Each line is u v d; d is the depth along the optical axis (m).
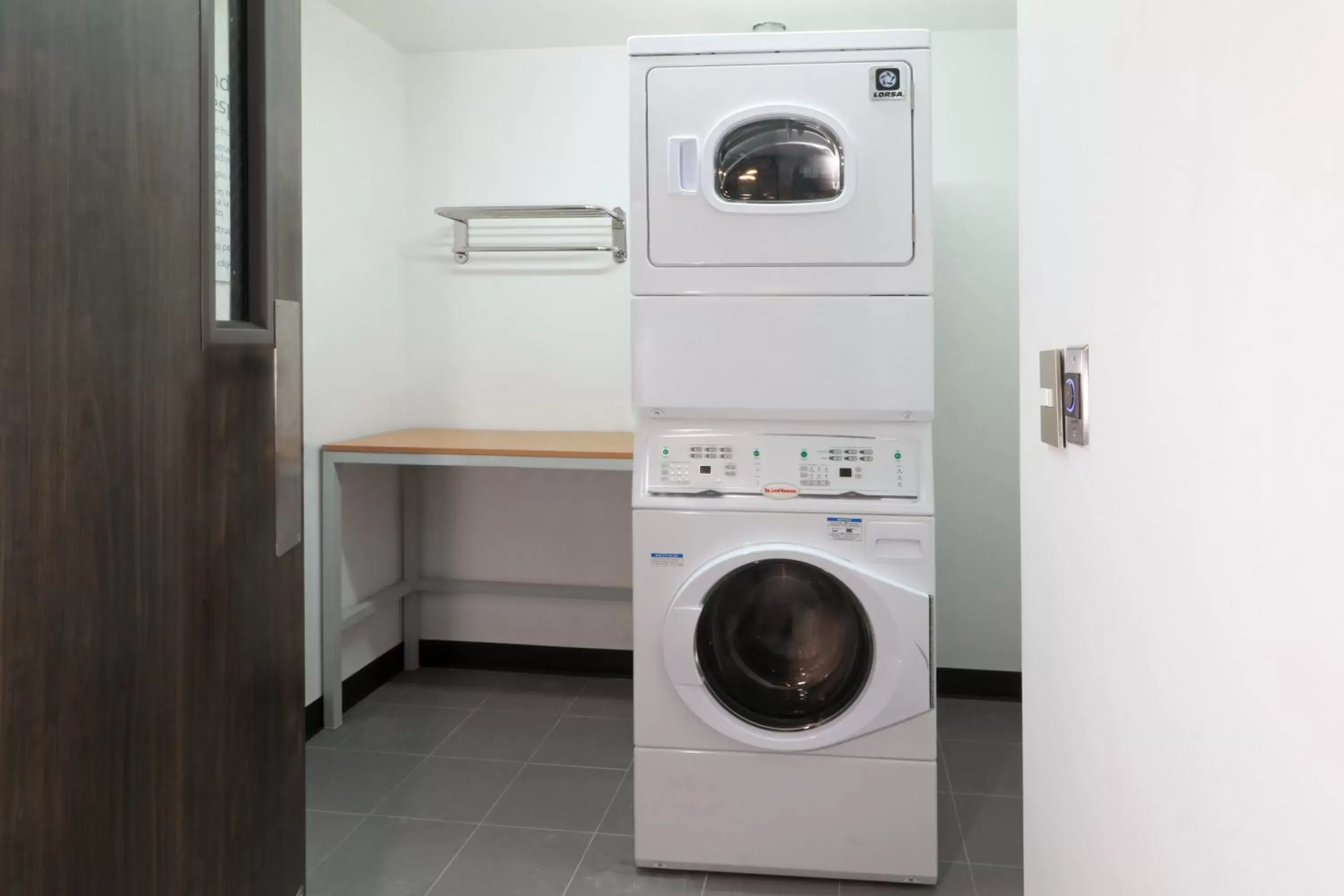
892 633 1.96
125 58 0.78
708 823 2.06
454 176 3.40
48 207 0.69
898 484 2.02
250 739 1.03
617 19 3.01
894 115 1.99
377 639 3.35
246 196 1.03
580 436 3.25
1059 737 1.10
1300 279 0.51
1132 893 0.83
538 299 3.38
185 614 0.88
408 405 3.48
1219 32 0.61
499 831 2.29
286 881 1.12
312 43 2.81
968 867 2.12
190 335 0.88
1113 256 0.85
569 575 3.49
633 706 3.16
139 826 0.81
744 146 2.04
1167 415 0.72
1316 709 0.50
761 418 2.08
